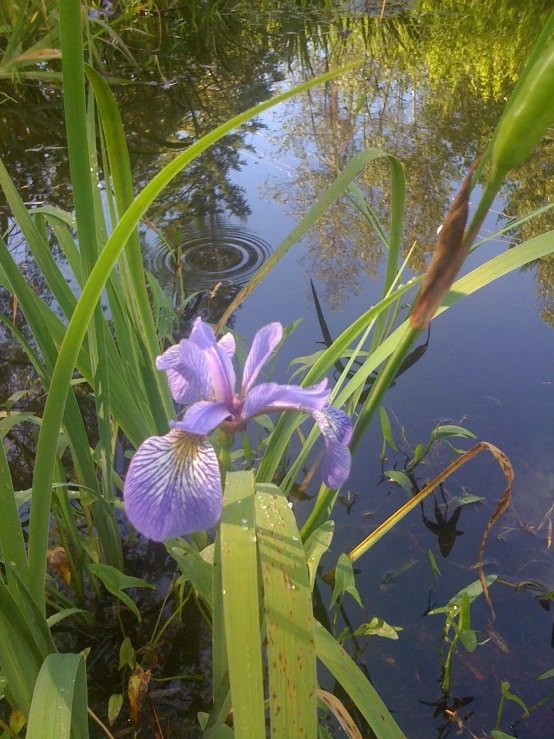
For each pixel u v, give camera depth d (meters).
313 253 0.76
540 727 0.33
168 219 0.82
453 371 0.58
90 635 0.38
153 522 0.22
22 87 1.10
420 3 1.85
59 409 0.25
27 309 0.32
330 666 0.26
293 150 1.02
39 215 0.41
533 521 0.44
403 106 1.17
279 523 0.24
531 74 0.18
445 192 0.87
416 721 0.33
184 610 0.39
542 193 0.86
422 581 0.40
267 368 0.58
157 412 0.38
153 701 0.34
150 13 1.39
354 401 0.40
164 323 0.50
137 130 1.04
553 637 0.37
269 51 1.48
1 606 0.25
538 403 0.53
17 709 0.30
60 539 0.40
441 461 0.49
